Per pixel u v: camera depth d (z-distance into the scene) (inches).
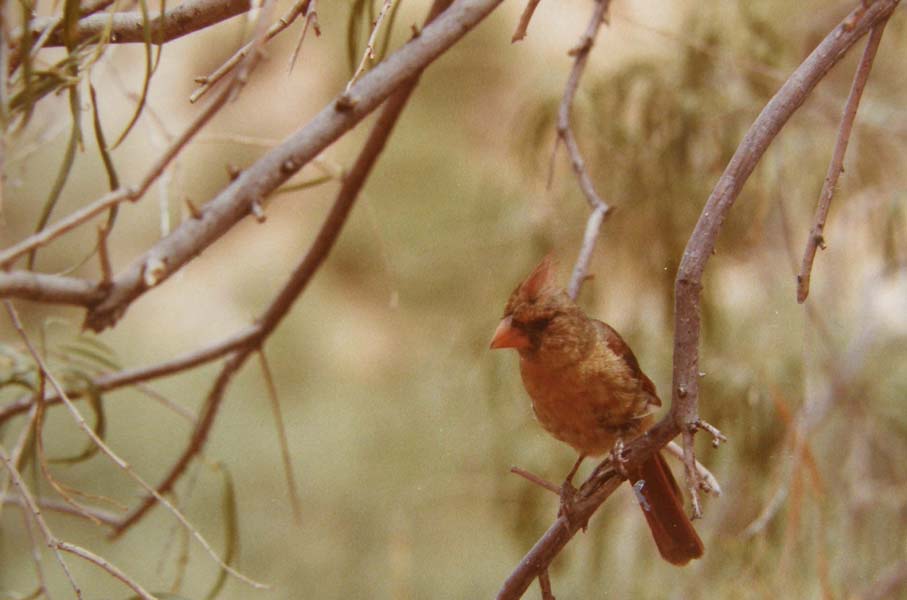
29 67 191.6
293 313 663.8
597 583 416.8
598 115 408.8
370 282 673.0
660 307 409.4
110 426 603.2
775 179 395.9
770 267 413.4
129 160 684.7
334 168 304.5
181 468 314.0
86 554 196.4
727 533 380.8
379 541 550.0
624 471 199.2
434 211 566.3
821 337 412.8
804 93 189.2
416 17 548.1
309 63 687.7
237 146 693.3
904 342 420.5
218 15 206.7
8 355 275.6
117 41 211.3
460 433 467.8
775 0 466.9
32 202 668.7
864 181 414.9
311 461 590.6
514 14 652.7
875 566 395.5
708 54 403.2
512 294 279.0
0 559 458.6
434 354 519.5
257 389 639.8
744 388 379.9
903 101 445.7
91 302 184.9
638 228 407.8
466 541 506.9
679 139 405.7
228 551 299.4
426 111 629.3
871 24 191.3
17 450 222.4
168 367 307.9
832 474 402.3
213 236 199.8
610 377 268.1
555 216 417.4
